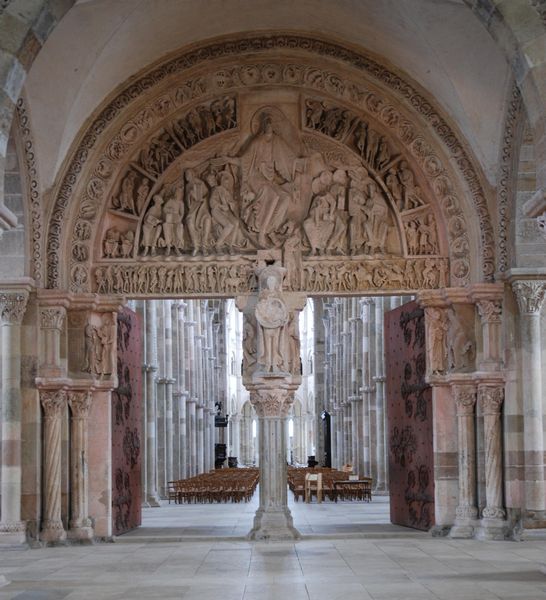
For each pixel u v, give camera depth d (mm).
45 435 24219
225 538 24672
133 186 25938
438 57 23688
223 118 26375
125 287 25438
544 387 23781
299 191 26234
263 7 24406
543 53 17094
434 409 25344
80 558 21109
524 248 24125
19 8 17094
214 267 25672
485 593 15273
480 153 24828
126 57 24438
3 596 15578
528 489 23625
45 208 24750
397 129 25719
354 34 25109
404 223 25797
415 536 24781
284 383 25062
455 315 25156
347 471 49375
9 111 17156
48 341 24406
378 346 45625
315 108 26359
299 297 25562
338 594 15422
